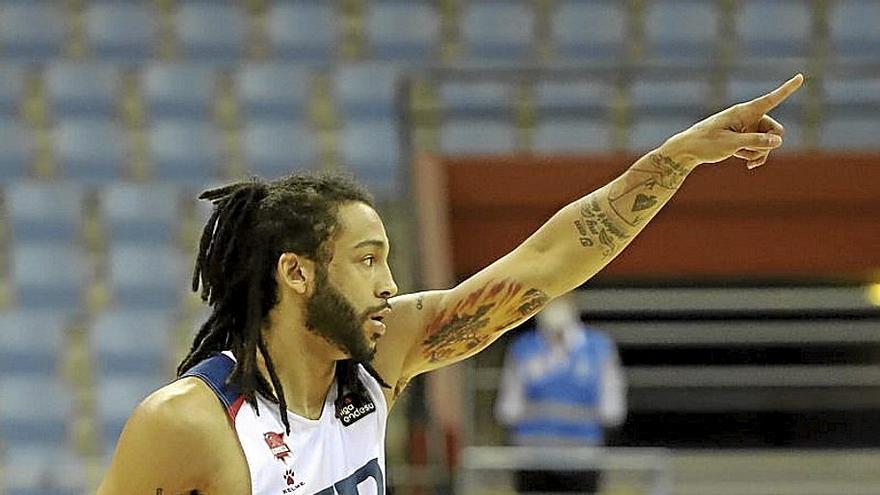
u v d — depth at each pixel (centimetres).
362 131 3794
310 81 3944
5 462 3138
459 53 4041
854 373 3241
